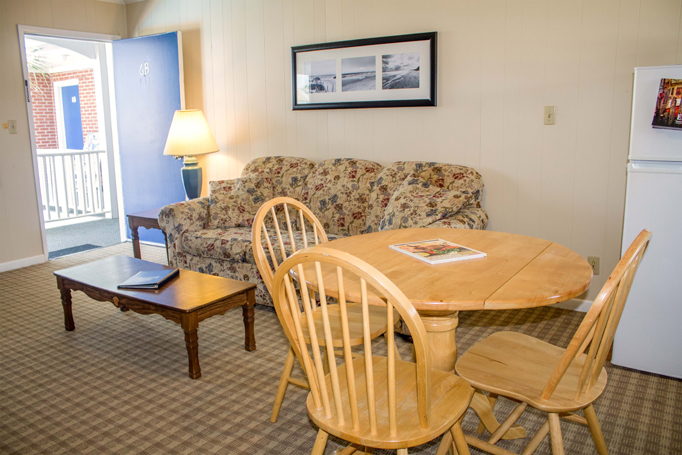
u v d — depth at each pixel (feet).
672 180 7.77
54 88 29.58
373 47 12.66
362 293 4.21
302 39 13.88
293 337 5.21
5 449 6.86
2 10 14.64
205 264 12.24
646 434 6.92
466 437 6.03
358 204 12.28
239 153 15.71
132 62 16.83
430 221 9.85
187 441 6.98
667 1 9.64
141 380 8.64
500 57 11.28
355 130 13.39
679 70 7.52
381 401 5.08
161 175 16.92
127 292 9.16
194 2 15.74
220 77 15.61
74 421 7.48
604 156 10.59
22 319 11.35
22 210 15.40
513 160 11.48
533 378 5.47
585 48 10.45
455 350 6.44
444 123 12.13
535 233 11.49
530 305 4.88
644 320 8.34
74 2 16.21
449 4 11.67
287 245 11.28
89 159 22.36
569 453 6.58
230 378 8.68
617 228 10.67
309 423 7.39
